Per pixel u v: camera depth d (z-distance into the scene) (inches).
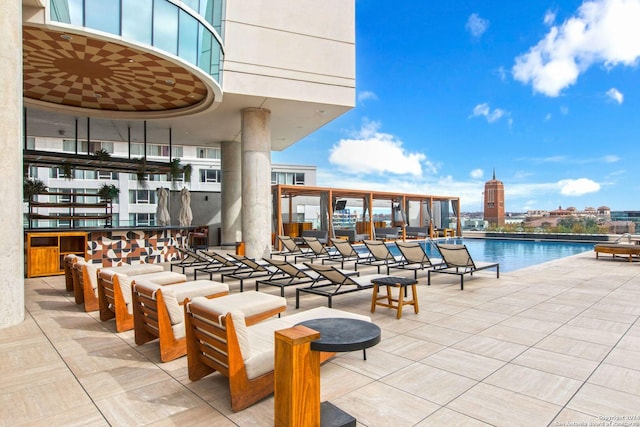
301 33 474.6
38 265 344.8
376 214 1409.9
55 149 1229.1
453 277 335.9
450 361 138.1
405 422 97.3
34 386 121.0
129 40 307.4
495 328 178.5
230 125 577.9
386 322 189.8
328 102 488.1
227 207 684.7
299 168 1402.6
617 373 126.8
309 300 245.6
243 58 442.6
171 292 143.2
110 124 569.3
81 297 236.7
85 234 371.9
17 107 196.1
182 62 344.2
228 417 101.0
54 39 304.5
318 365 90.2
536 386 117.5
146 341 161.0
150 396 113.3
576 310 212.7
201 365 124.9
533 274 350.6
